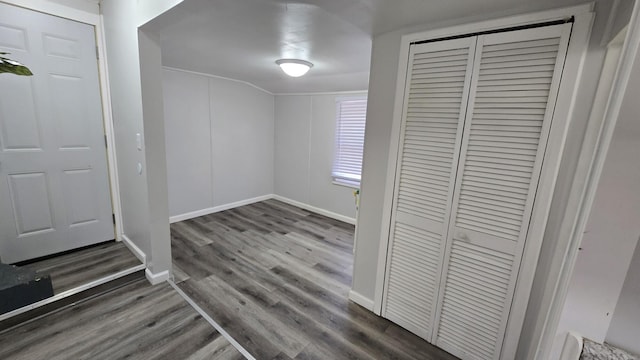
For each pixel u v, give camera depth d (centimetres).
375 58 177
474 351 158
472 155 145
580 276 53
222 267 265
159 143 217
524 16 124
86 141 257
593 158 52
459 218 154
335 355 167
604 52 107
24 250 237
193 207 395
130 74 214
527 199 132
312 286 238
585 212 52
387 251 187
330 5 136
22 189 230
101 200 273
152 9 170
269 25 172
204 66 320
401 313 188
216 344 170
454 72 146
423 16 141
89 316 188
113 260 251
